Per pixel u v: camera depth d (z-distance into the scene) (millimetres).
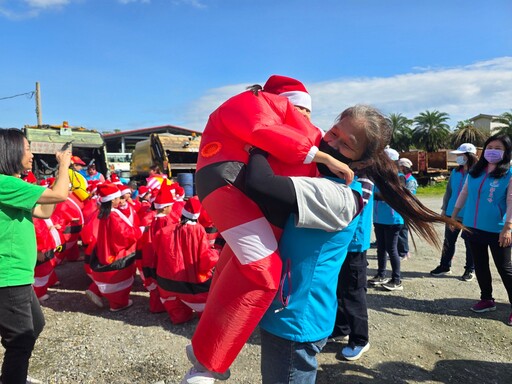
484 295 4945
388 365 3713
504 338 4270
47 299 5336
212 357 1770
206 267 4312
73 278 6348
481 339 4246
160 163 13359
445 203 6645
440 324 4609
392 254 5688
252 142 1704
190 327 4492
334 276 1891
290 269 1799
